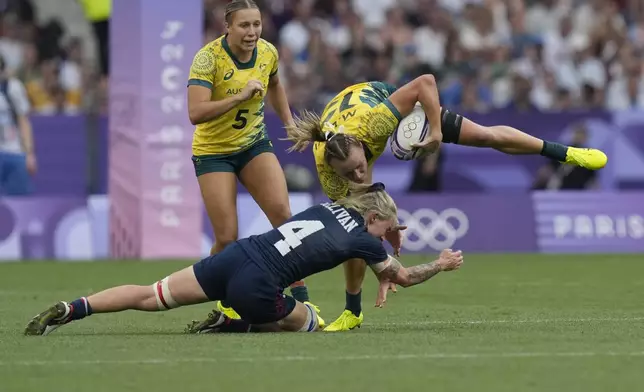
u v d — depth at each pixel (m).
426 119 27.33
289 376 19.42
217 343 23.64
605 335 24.86
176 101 50.38
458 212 57.22
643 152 58.66
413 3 73.38
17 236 54.97
